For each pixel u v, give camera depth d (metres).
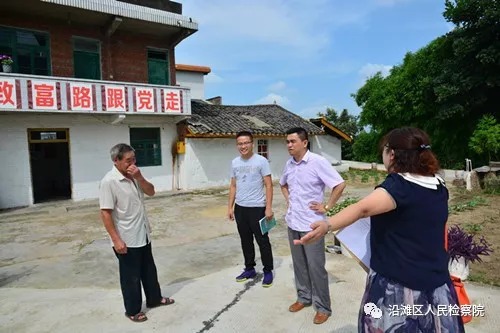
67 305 3.73
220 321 3.29
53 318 3.43
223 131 13.80
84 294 4.11
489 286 3.88
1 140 10.07
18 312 3.58
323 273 3.16
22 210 10.02
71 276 4.89
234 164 4.25
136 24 12.00
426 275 1.66
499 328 3.00
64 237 7.11
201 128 13.46
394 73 21.22
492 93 15.76
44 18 10.80
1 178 10.09
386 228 1.72
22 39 10.52
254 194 4.07
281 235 6.79
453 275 3.01
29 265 5.40
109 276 4.89
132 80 12.75
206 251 5.93
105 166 11.95
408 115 19.14
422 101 17.73
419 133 1.74
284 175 3.49
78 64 11.56
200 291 3.99
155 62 13.39
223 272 4.63
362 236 2.16
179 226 7.86
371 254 1.86
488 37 14.39
